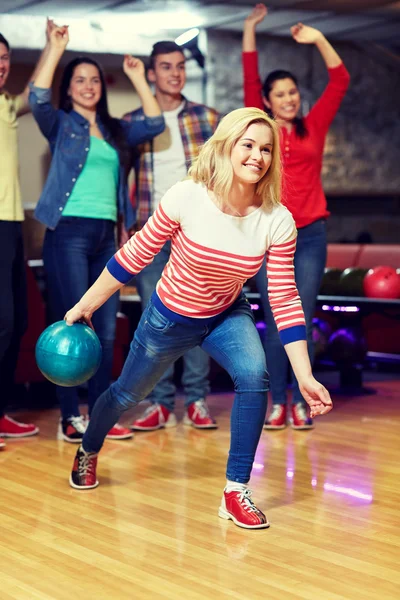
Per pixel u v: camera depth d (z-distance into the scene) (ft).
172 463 12.73
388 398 18.26
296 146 14.66
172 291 9.50
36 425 15.80
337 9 25.05
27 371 18.11
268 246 9.32
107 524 9.90
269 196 9.13
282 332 9.41
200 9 24.57
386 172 32.91
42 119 14.11
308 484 11.49
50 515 10.26
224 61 28.96
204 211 9.01
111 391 10.55
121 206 14.78
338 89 15.06
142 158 15.34
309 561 8.68
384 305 18.31
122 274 9.68
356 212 33.09
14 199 14.03
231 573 8.36
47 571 8.46
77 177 14.03
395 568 8.48
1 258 13.83
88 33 25.46
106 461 12.87
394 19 26.73
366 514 10.20
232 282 9.39
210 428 15.24
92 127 14.48
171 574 8.34
